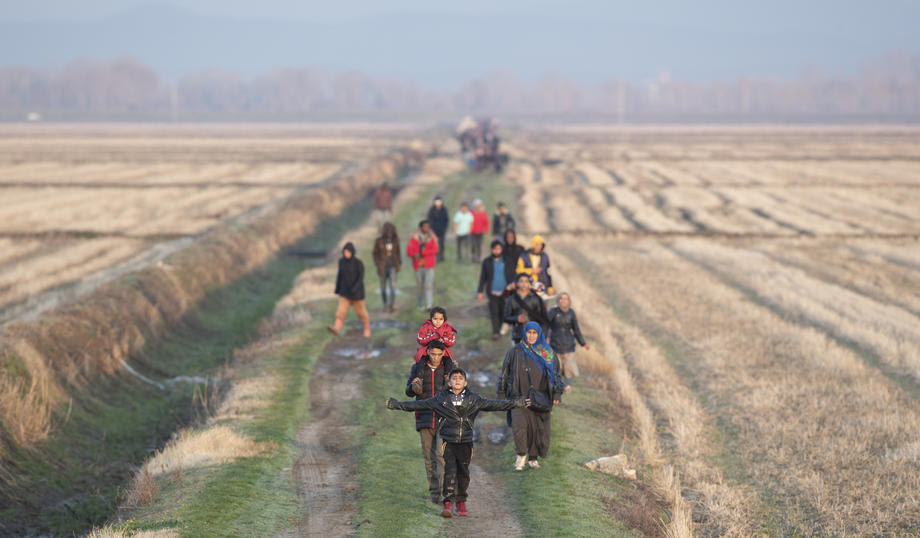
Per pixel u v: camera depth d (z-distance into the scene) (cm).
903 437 4919
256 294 10256
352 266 6850
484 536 3462
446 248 11938
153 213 16138
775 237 14250
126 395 6234
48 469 4784
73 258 11206
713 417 5469
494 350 6569
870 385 5866
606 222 16100
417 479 4112
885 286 10025
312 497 3900
